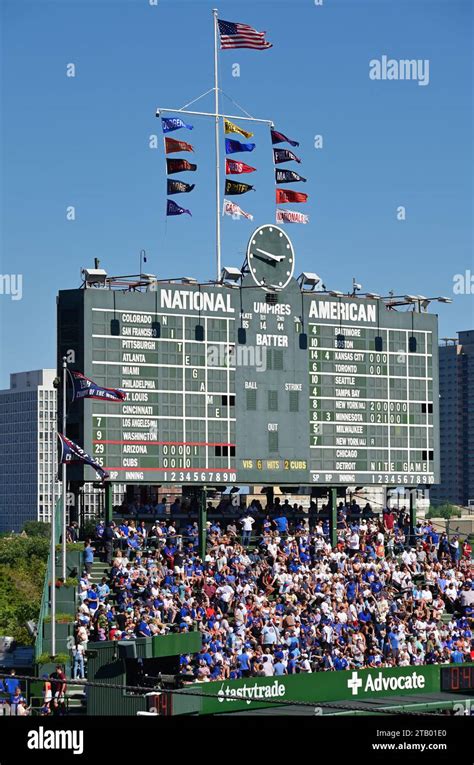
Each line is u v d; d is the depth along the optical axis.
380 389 70.31
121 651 49.56
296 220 69.38
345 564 67.56
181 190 65.81
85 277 63.03
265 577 64.12
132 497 69.31
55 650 57.50
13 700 48.62
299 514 71.75
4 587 116.94
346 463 68.94
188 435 64.50
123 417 62.84
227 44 68.69
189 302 64.81
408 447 71.06
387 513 73.94
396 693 57.25
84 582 60.09
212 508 69.44
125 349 63.09
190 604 58.88
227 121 69.31
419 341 71.81
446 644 62.38
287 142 69.94
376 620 62.97
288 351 67.50
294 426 67.50
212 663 54.25
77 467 61.94
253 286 66.25
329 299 68.94
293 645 57.75
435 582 68.56
